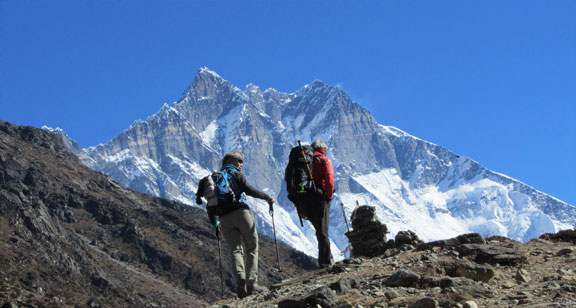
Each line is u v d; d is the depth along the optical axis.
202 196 14.13
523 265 12.84
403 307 9.72
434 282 10.99
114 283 189.75
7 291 134.88
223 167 14.27
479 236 15.07
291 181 16.50
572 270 12.00
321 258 16.19
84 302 157.88
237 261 13.79
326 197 16.38
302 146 16.67
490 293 10.31
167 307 189.75
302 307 10.32
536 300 9.55
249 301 13.11
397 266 13.28
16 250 170.12
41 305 132.62
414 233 17.70
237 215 13.84
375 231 18.17
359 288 11.48
